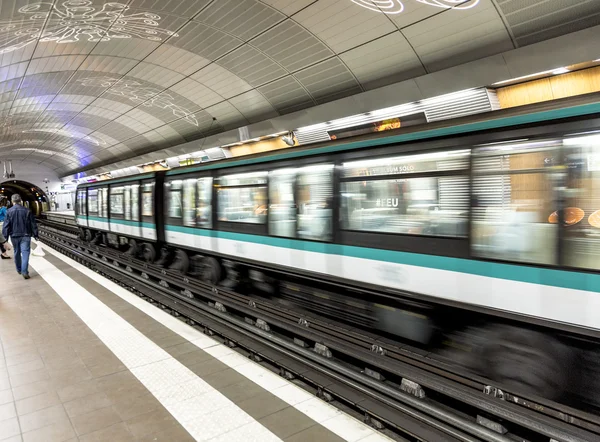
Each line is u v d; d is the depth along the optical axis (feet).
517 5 22.88
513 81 26.30
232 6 28.30
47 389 15.57
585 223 12.26
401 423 12.31
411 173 17.15
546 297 13.09
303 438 12.04
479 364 16.02
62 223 99.50
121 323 23.40
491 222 14.48
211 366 17.30
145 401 14.47
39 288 33.71
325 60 33.71
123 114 63.26
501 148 14.24
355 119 38.09
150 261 42.57
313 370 16.46
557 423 11.05
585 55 22.21
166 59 39.34
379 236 18.44
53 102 58.44
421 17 25.71
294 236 23.06
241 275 29.91
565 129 12.74
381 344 16.34
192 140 64.59
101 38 34.42
